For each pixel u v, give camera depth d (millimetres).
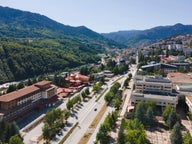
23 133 142750
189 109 183125
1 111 152000
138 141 121812
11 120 154875
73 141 135125
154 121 159250
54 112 151000
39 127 153375
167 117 162250
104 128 132375
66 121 162625
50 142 132625
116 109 191000
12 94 168625
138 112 159000
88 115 179500
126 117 173625
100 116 177500
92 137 140875
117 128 153625
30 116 173375
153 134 147625
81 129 152625
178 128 128375
